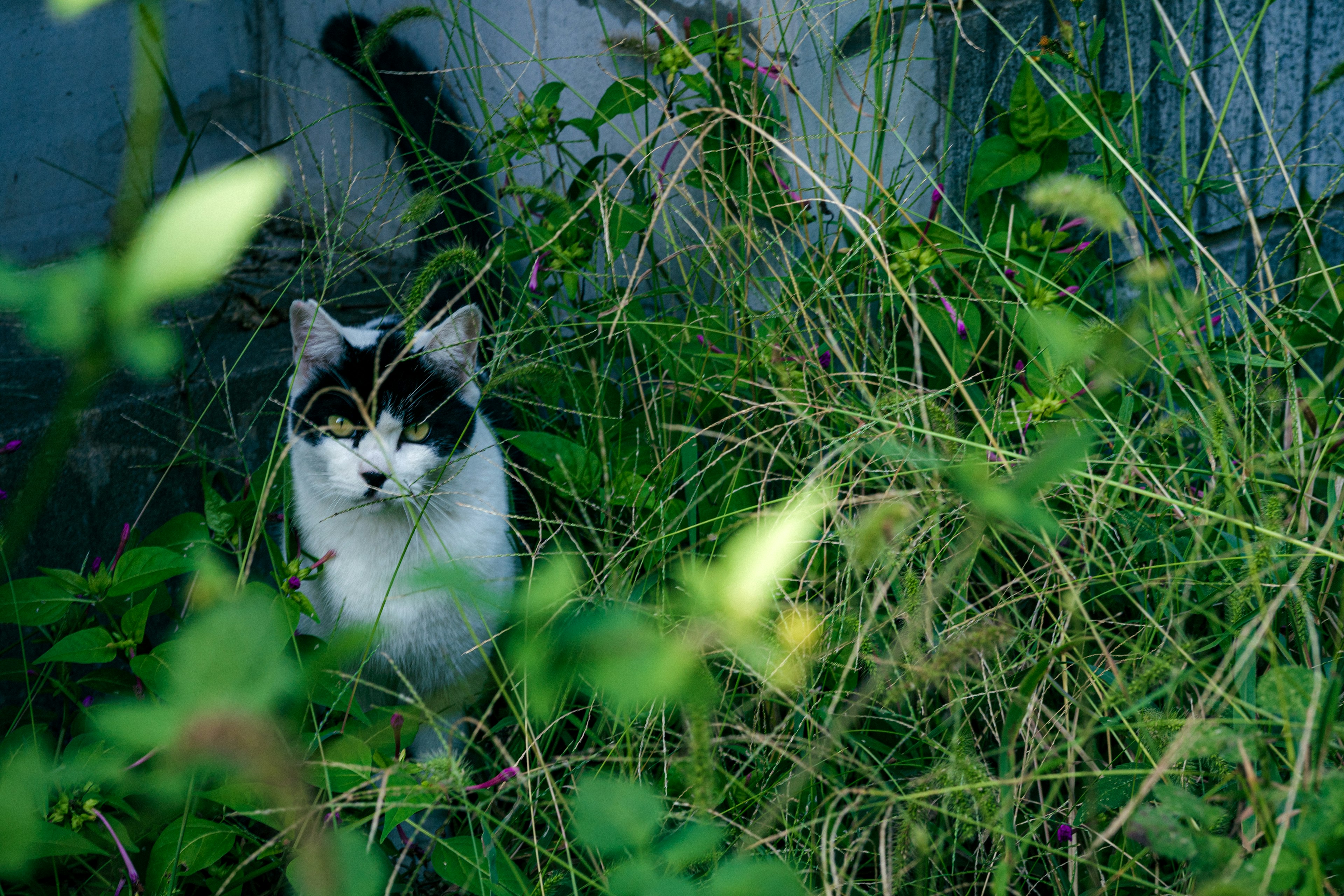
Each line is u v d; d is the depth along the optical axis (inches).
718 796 47.9
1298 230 81.0
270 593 62.1
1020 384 83.3
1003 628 37.1
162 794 28.2
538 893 50.6
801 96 86.7
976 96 103.8
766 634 35.0
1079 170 90.9
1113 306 97.3
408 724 58.4
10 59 112.5
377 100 128.2
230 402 93.0
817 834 54.7
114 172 123.5
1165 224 98.3
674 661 21.0
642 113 111.0
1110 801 53.5
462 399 82.0
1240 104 96.7
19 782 21.7
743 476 83.0
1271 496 52.9
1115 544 67.3
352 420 77.2
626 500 75.7
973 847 61.6
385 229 129.1
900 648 56.4
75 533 82.4
